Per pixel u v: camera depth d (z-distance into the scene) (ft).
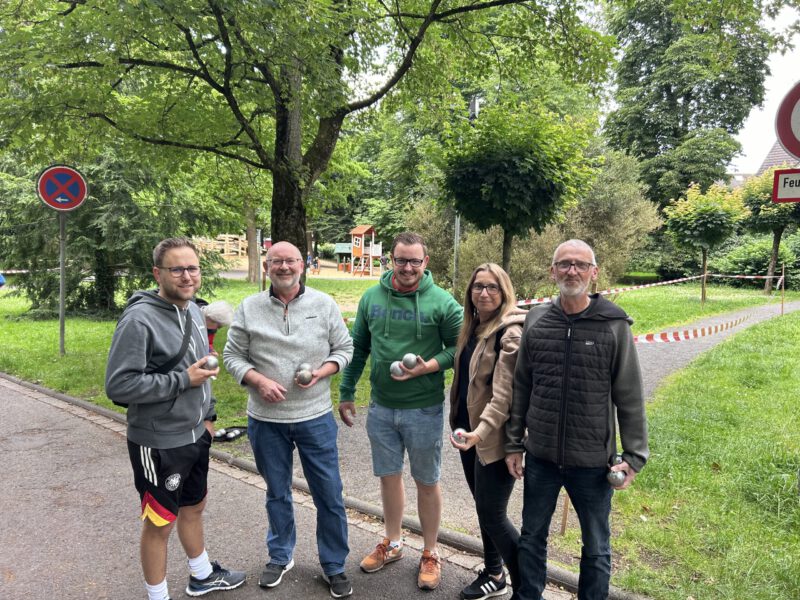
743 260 81.66
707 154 92.12
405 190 55.88
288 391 9.46
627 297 59.77
